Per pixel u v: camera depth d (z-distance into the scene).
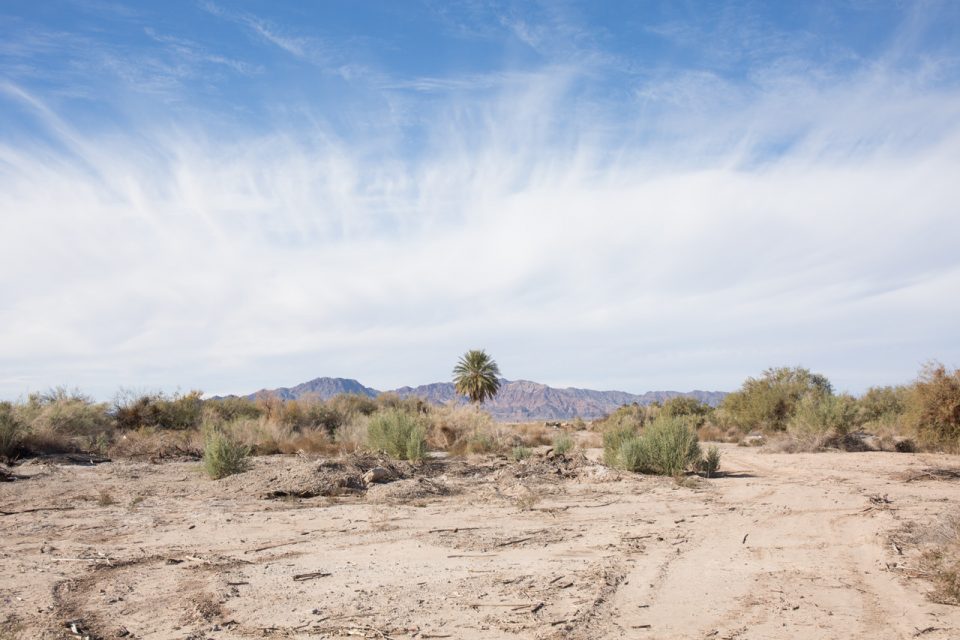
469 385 66.25
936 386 24.91
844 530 11.48
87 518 13.43
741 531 11.70
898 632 6.35
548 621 6.75
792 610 7.08
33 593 8.02
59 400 31.09
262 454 27.20
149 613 7.24
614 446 23.98
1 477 18.78
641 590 7.93
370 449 25.02
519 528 12.27
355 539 11.38
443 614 7.06
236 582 8.48
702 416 50.16
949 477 18.69
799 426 30.80
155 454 25.73
